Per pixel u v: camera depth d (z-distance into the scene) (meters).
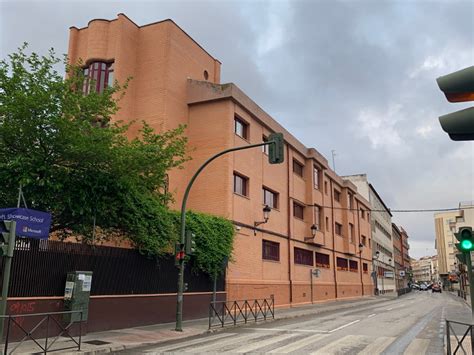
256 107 27.91
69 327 12.50
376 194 72.31
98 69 25.03
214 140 25.12
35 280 12.83
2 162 13.24
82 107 14.55
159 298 17.70
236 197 24.92
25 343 11.63
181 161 17.11
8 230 10.72
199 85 26.12
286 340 13.43
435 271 180.62
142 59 25.75
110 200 15.16
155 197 17.78
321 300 37.09
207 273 21.08
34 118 13.17
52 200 14.12
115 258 15.83
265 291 27.02
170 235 18.02
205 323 18.09
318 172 39.16
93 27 25.41
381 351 11.34
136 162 14.78
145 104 24.97
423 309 29.58
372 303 38.47
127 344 12.33
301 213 35.03
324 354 10.84
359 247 50.97
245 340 13.51
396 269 100.38
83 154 13.73
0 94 13.20
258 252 26.77
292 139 33.12
